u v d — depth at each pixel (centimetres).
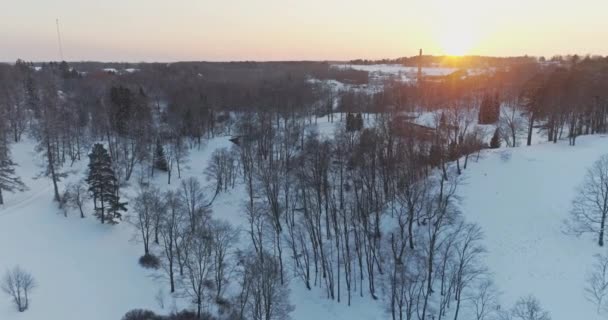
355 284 5712
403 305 5056
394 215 6588
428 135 8825
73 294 5291
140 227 6569
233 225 7256
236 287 5800
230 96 14900
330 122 13275
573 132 8319
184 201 7475
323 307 5519
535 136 10331
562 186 6253
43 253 5875
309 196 6850
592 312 4362
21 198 7519
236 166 9231
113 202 6688
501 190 6469
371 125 11875
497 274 5084
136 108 10850
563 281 4816
